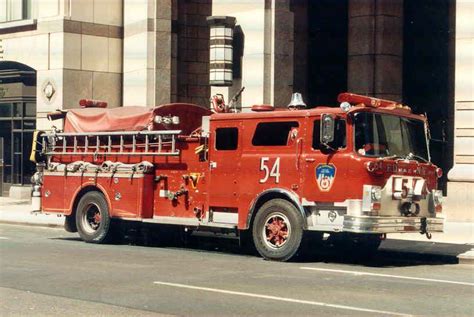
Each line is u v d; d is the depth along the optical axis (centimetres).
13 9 3025
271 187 1455
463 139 2064
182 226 1628
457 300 1002
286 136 1448
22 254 1494
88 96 2867
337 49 2912
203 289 1066
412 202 1424
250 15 2431
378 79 2702
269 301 976
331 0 2928
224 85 2433
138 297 1002
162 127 1672
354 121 1375
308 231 1441
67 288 1071
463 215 2069
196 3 2788
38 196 2006
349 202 1355
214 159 1545
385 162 1366
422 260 1521
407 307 945
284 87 2428
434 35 2836
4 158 3228
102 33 2897
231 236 1583
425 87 2834
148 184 1658
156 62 2708
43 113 2889
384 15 2705
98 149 1773
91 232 1758
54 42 2839
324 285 1116
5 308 925
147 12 2708
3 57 3025
